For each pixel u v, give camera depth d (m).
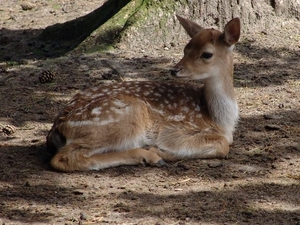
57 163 10.74
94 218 9.25
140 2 17.48
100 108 10.82
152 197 9.91
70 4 22.47
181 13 17.03
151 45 16.81
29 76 15.55
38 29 19.95
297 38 17.28
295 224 9.05
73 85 14.93
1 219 9.29
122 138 10.90
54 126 11.19
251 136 12.23
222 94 11.41
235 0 17.31
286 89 14.56
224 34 11.20
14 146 11.91
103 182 10.41
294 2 17.88
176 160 11.20
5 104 14.03
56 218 9.30
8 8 22.56
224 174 10.68
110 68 15.66
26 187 10.27
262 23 17.58
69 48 17.89
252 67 15.77
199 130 11.33
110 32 16.91
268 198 9.84
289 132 12.38
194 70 11.15
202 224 9.04
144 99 11.23
